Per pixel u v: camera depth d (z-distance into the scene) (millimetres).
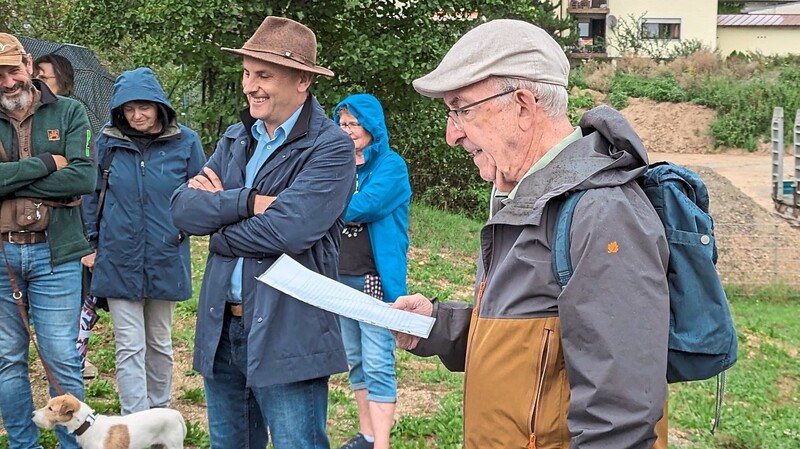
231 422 3400
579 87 35312
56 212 4105
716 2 43531
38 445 4309
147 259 4773
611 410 1805
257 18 11781
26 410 4230
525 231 2027
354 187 3379
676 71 36062
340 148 3270
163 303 5051
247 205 3170
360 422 4680
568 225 1939
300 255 3230
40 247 4078
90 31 12359
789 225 17328
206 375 3279
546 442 1982
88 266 4891
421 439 5023
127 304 4762
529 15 13398
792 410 6730
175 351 6547
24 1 14609
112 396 5488
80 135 4141
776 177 19156
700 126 31969
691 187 2055
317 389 3289
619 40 42500
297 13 11578
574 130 2146
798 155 18078
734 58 37656
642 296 1832
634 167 1996
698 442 5727
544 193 2016
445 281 10367
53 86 5586
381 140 4453
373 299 2674
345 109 4430
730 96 32406
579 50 41812
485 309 2127
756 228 15273
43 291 4121
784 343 9406
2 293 4078
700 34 43750
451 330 2535
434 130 13508
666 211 2002
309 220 3158
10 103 3973
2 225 4020
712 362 1983
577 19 43406
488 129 2121
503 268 2066
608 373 1802
